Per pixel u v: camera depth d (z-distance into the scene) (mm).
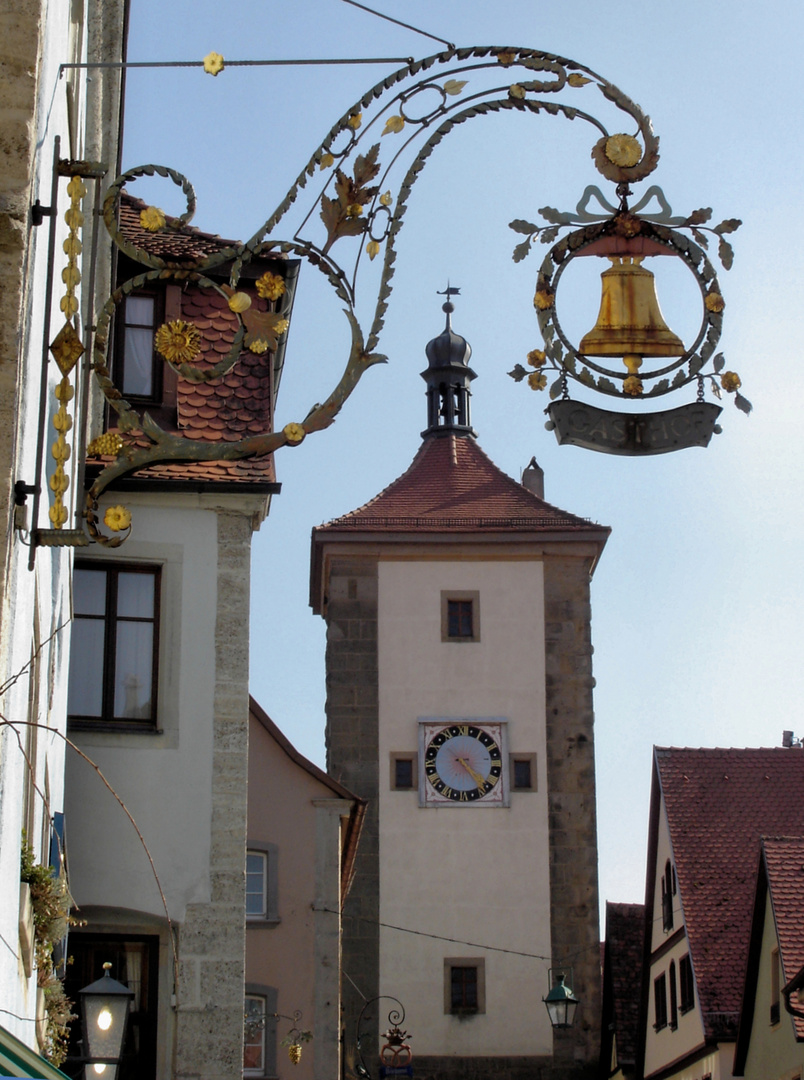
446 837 54500
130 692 20047
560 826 54656
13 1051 7086
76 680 19953
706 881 42688
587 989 52969
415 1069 52375
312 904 31359
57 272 10797
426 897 53969
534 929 53656
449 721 55438
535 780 55062
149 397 21000
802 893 35062
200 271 9086
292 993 30953
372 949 53531
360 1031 52688
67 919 11523
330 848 31609
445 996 53125
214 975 19281
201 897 19469
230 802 19766
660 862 45750
